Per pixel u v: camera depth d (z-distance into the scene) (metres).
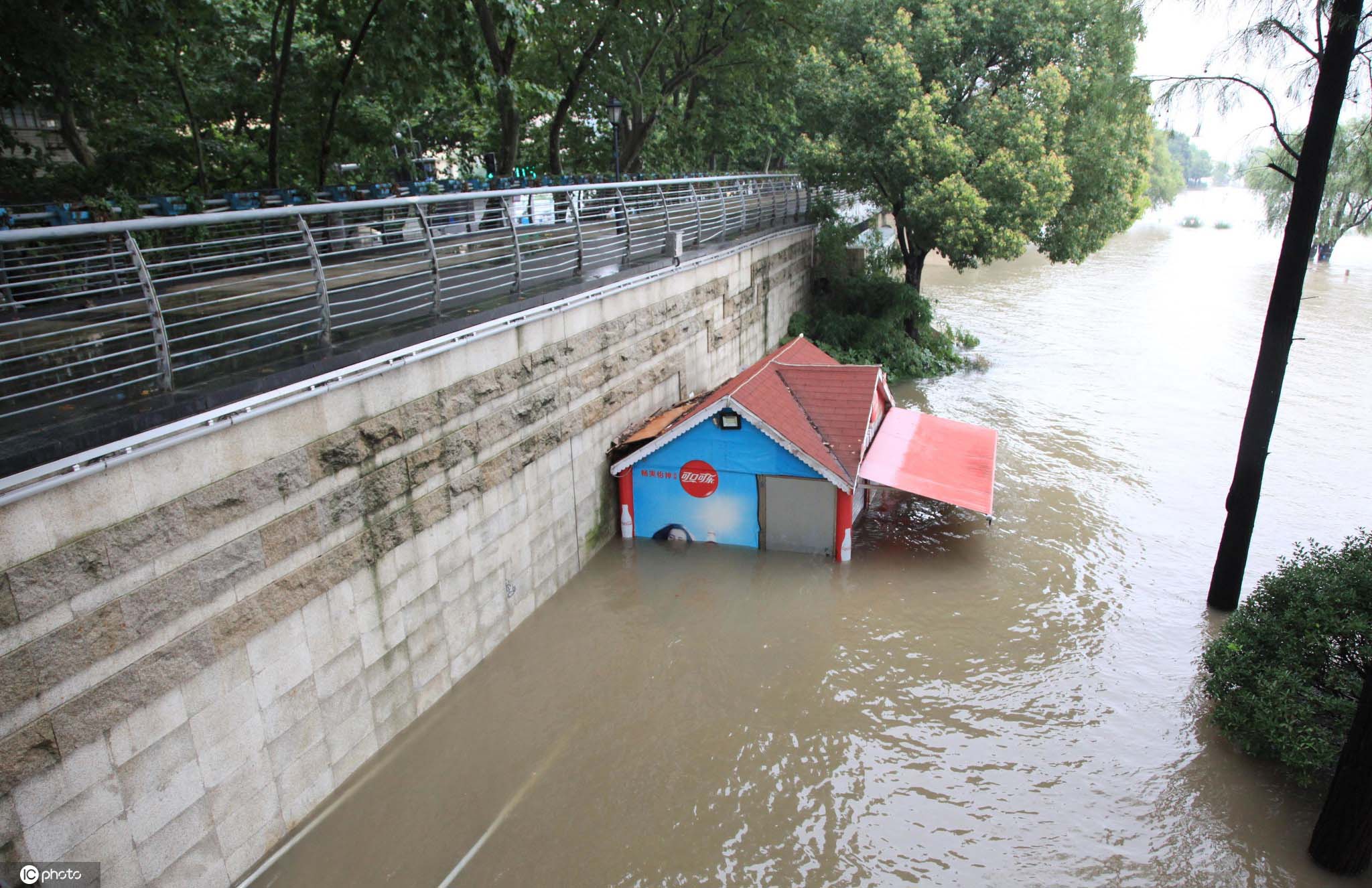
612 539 14.83
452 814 8.70
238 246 12.93
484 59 15.68
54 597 5.77
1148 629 12.27
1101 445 19.58
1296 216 10.95
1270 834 8.64
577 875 8.06
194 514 6.76
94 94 18.36
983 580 13.62
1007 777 9.42
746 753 9.73
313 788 8.32
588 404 13.31
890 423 17.39
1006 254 23.22
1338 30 10.26
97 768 6.15
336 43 17.12
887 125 24.59
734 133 29.77
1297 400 22.77
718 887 7.99
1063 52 24.86
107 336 8.66
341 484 8.30
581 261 13.32
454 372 9.87
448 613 10.23
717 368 19.27
